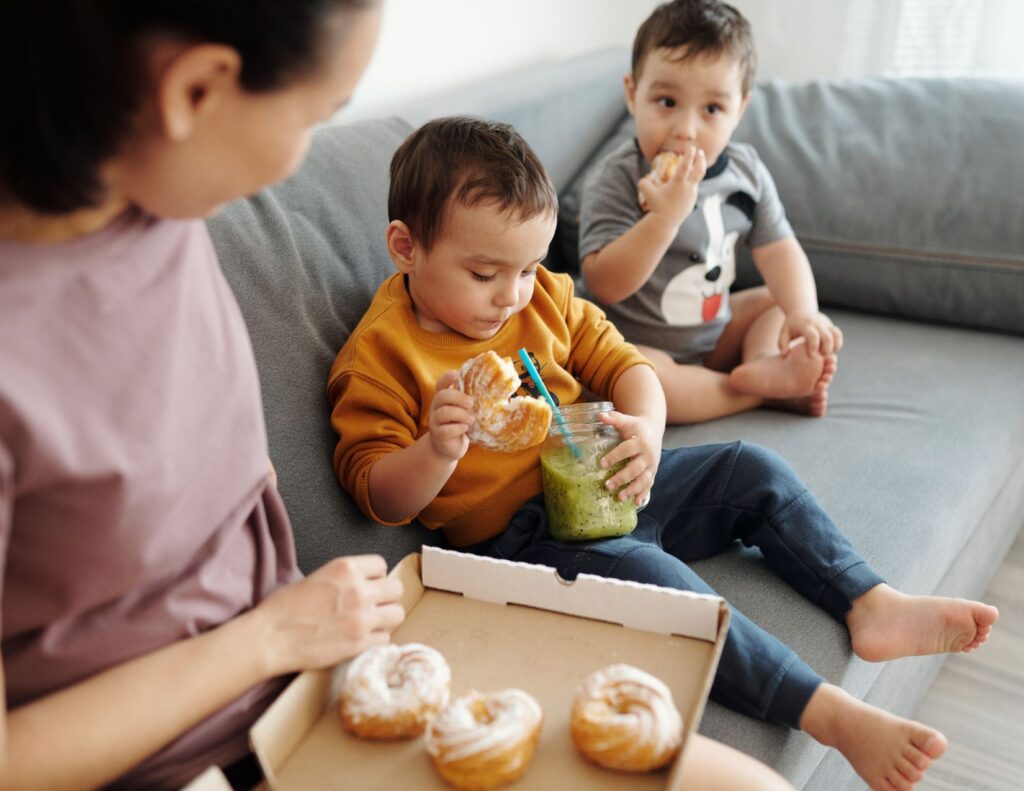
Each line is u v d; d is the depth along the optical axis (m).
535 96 1.83
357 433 1.13
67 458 0.61
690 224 1.68
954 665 1.64
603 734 0.69
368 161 1.36
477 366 1.01
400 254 1.21
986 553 1.64
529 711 0.71
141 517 0.67
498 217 1.10
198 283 0.75
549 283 1.35
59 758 0.64
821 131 1.95
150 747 0.69
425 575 0.90
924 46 2.40
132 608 0.72
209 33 0.55
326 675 0.79
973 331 1.86
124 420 0.65
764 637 1.06
